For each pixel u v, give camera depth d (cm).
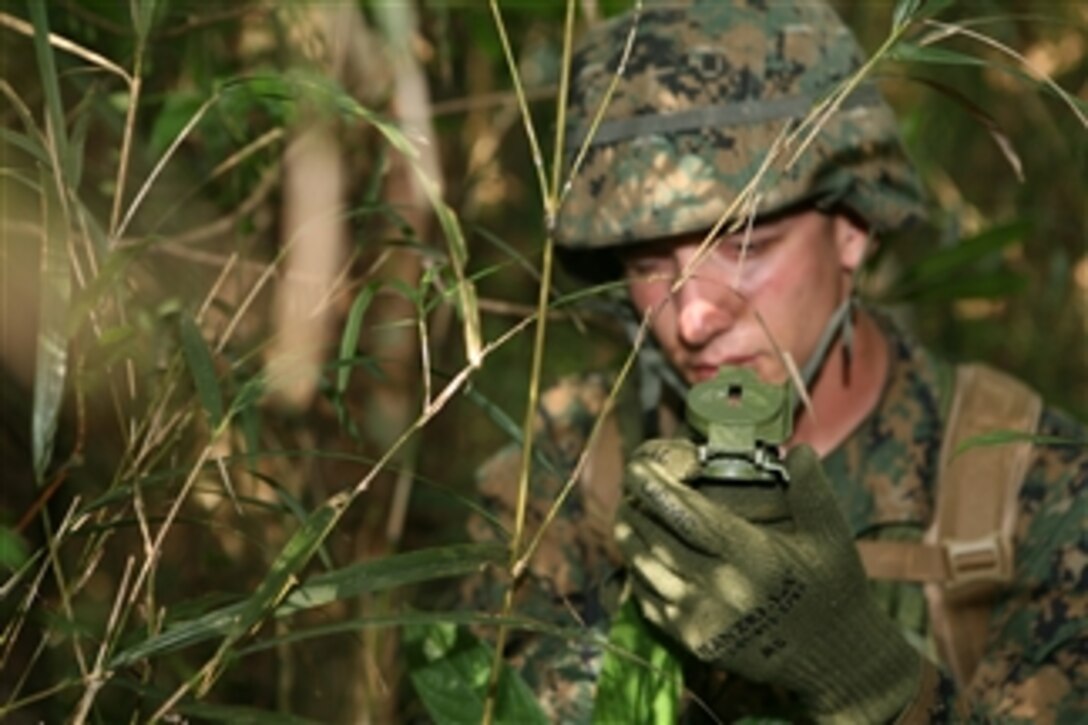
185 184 229
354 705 243
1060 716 184
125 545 235
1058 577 191
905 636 195
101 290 145
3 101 220
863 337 213
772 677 171
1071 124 384
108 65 155
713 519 166
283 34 219
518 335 339
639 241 203
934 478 206
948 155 393
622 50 210
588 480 222
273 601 133
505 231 351
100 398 228
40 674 218
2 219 195
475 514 229
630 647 177
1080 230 404
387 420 261
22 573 149
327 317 248
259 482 244
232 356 195
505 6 231
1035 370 432
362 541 262
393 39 214
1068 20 152
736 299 199
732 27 207
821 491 168
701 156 199
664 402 224
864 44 383
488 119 281
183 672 211
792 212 202
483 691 168
